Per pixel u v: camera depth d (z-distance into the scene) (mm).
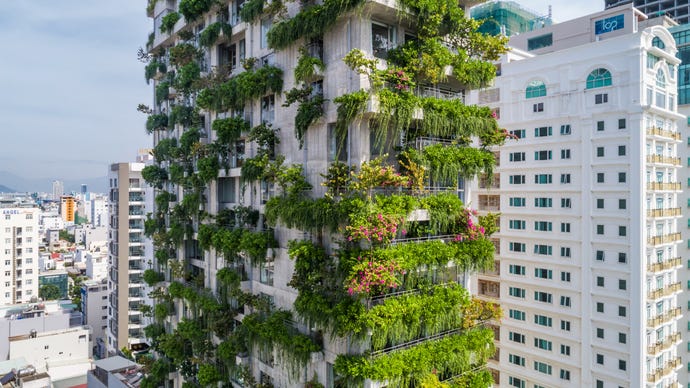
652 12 97250
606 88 40156
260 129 25734
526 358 46750
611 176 40031
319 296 21016
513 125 47250
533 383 46062
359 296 19266
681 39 52000
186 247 36500
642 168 37969
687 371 50750
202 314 32812
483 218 24344
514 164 47281
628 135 38688
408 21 22375
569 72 42719
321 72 22484
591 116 41062
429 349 21406
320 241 23047
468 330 23359
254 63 27609
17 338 67812
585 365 41750
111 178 84375
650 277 39531
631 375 38688
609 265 40219
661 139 40375
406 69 20781
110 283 85188
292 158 25016
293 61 24656
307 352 22359
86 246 178000
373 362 19828
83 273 143000
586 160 41406
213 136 33250
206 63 33500
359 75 20219
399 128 19922
